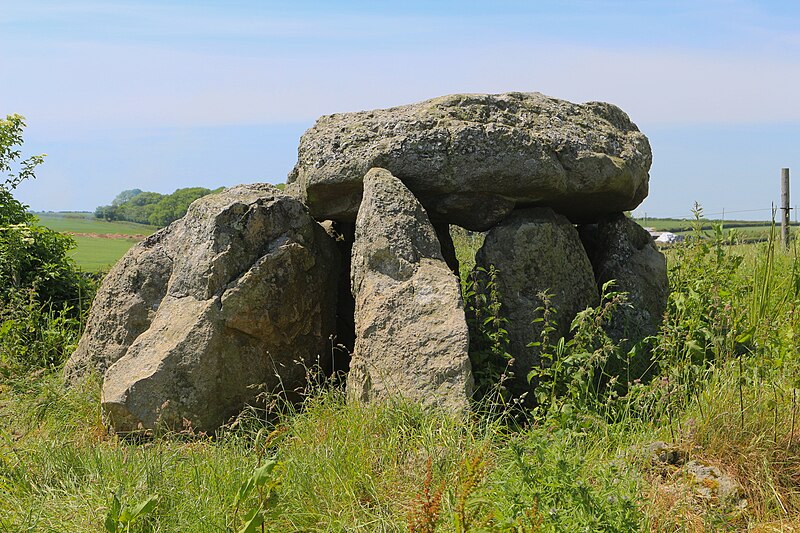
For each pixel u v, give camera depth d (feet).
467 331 19.35
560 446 14.88
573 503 13.62
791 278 24.49
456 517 12.89
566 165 23.40
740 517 15.38
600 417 18.99
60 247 35.68
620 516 13.46
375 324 20.12
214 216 22.36
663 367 20.31
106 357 23.93
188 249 22.81
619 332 23.52
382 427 17.83
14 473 17.21
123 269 24.49
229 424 21.48
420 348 19.40
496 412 19.61
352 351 24.76
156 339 21.84
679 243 27.37
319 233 24.30
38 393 22.91
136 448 19.19
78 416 22.08
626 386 21.47
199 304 21.94
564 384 20.38
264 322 22.09
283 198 23.38
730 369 19.51
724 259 25.61
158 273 23.95
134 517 14.07
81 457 18.08
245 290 21.81
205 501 15.44
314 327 23.53
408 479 15.99
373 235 21.12
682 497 15.33
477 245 37.17
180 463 17.42
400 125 23.09
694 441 17.20
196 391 21.20
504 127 22.86
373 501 15.74
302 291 23.12
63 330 29.01
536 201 23.68
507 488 14.14
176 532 14.78
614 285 24.54
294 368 22.85
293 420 19.39
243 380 21.86
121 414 20.85
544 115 24.07
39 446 18.48
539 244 22.72
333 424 18.22
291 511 15.40
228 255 22.09
